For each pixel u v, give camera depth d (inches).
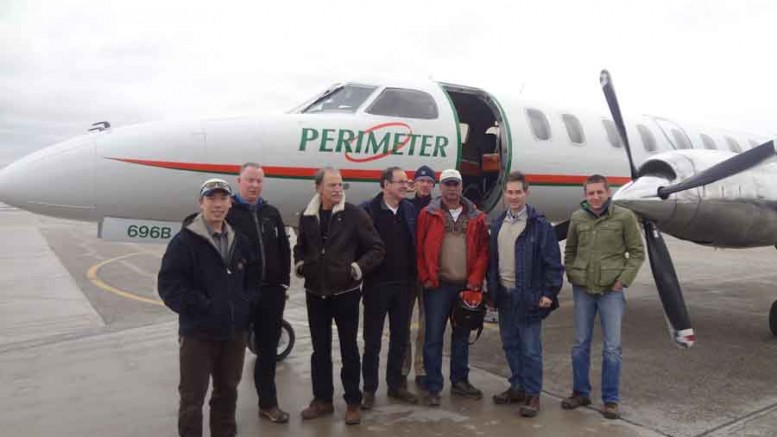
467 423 178.9
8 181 223.0
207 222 148.7
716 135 453.7
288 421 181.5
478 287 186.7
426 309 193.3
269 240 173.0
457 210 191.8
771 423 177.5
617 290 182.4
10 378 226.4
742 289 444.1
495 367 236.5
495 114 317.7
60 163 223.6
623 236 183.2
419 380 212.4
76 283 474.3
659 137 395.2
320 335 180.5
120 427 178.1
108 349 269.1
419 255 188.9
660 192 225.8
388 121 275.0
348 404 178.7
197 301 144.2
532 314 182.1
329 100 289.4
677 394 203.9
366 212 179.3
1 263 612.7
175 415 187.5
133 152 228.4
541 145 321.1
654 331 298.4
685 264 623.5
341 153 261.0
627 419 181.2
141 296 412.2
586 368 190.4
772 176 252.2
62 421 182.9
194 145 236.1
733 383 215.9
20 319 336.2
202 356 148.6
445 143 285.1
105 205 227.6
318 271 170.9
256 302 159.2
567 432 171.5
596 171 344.2
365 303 188.5
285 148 250.4
